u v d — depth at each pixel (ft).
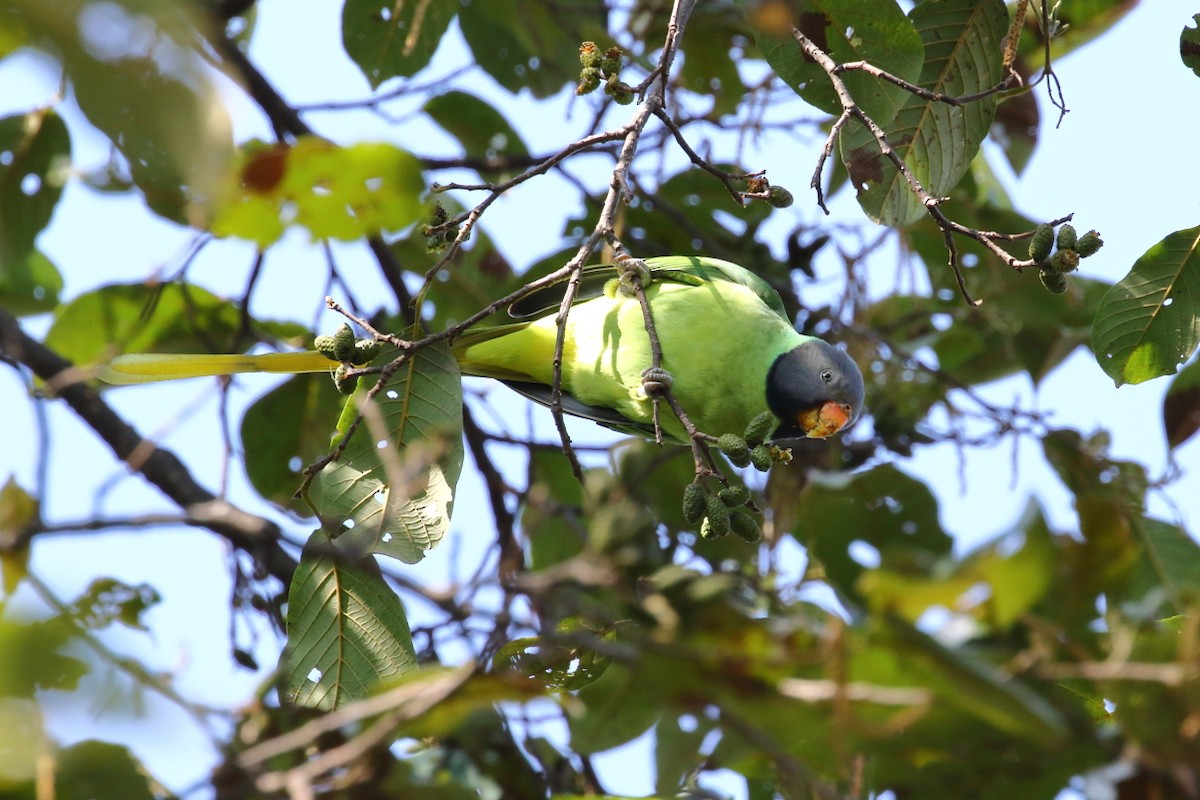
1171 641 14.62
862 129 23.80
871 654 13.70
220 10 29.04
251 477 30.60
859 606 21.90
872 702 13.66
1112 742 14.56
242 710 19.60
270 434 30.66
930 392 32.60
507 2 34.17
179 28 8.08
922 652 12.95
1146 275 23.70
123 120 8.48
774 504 27.81
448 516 21.76
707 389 28.84
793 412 29.48
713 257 33.68
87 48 7.95
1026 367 33.71
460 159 32.81
